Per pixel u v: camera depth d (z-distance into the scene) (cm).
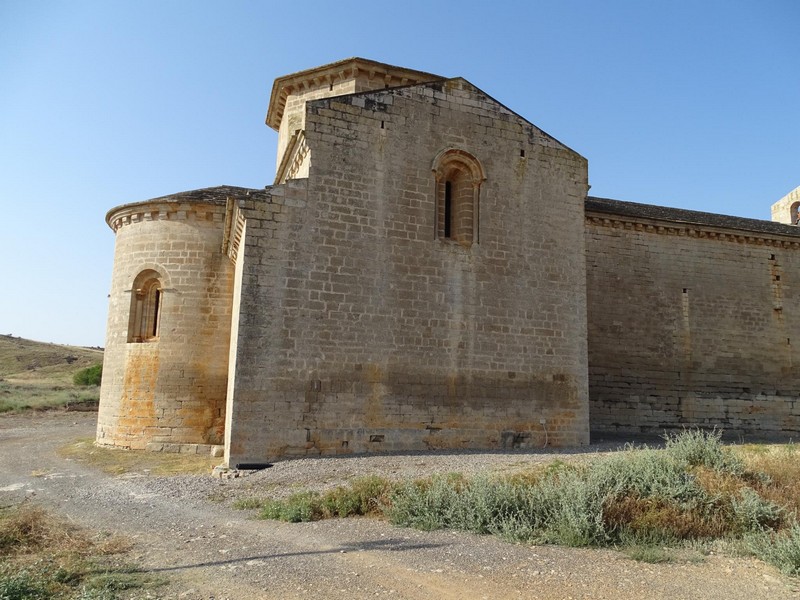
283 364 1655
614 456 1323
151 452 2084
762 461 1340
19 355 9181
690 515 976
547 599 669
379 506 1108
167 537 977
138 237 2284
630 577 746
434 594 684
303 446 1645
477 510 1012
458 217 1958
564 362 1981
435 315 1839
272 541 930
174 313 2188
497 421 1862
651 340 2575
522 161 2038
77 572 784
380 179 1833
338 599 670
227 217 1864
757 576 760
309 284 1709
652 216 2659
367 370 1736
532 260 1994
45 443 2459
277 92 2600
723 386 2647
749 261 2800
